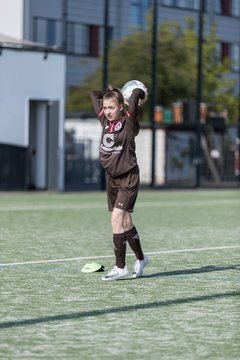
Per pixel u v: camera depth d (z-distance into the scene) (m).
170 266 25.19
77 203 50.81
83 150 72.25
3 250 28.38
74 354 14.71
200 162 70.06
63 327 16.73
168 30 87.56
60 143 62.03
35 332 16.28
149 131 78.44
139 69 84.56
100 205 49.38
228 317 17.97
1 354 14.64
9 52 58.75
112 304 19.11
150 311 18.45
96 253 27.84
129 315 17.98
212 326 17.09
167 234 34.34
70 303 19.16
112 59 84.75
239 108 96.62
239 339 16.02
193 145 78.12
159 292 20.69
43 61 60.38
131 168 21.56
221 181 79.12
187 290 21.05
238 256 27.72
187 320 17.61
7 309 18.41
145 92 21.55
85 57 85.25
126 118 21.34
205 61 92.12
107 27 62.47
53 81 60.97
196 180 70.50
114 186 21.98
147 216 42.81
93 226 36.91
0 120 58.75
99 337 15.96
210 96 94.81
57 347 15.18
